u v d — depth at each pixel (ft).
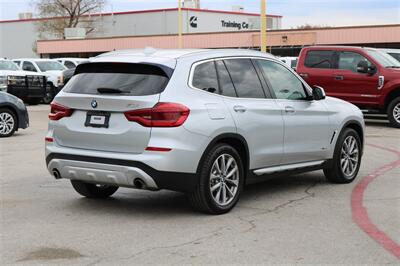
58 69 91.45
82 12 234.17
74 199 23.71
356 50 52.03
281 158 23.45
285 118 23.43
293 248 17.04
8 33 274.77
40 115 66.49
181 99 19.75
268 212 21.42
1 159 34.27
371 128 51.98
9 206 22.47
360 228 19.24
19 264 15.78
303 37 156.66
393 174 29.30
